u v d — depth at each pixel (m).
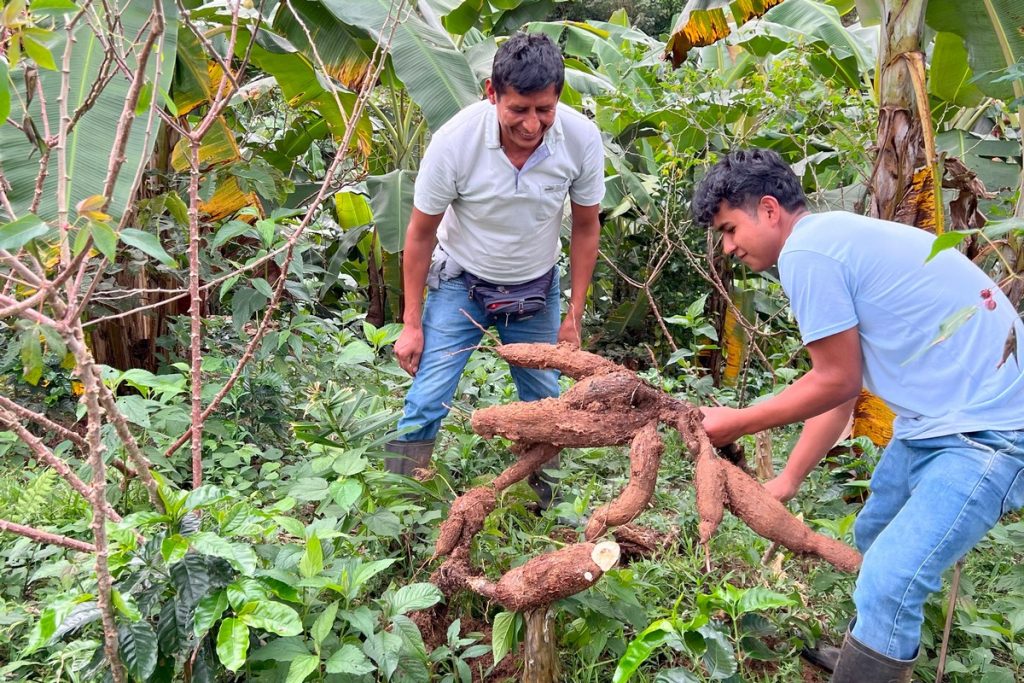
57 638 2.18
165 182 4.36
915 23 3.42
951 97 4.61
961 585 2.62
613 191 5.53
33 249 2.04
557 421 2.32
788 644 2.65
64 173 1.79
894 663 2.02
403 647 2.12
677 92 5.60
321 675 2.06
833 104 4.78
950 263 2.08
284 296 4.36
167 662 1.97
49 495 3.13
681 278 6.04
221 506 2.50
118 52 2.41
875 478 2.44
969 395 2.04
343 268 6.77
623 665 1.96
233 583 1.89
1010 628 2.55
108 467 2.89
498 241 3.05
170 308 4.64
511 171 2.90
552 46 2.62
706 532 2.05
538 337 3.38
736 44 6.12
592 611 2.46
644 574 2.80
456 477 3.52
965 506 1.98
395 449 3.22
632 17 14.84
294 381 4.16
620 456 3.99
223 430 3.43
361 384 4.18
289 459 3.74
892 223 2.17
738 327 5.71
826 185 5.94
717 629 2.24
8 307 1.60
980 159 4.66
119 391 4.43
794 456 2.56
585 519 3.21
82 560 2.65
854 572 2.10
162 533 2.00
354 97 4.80
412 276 3.12
